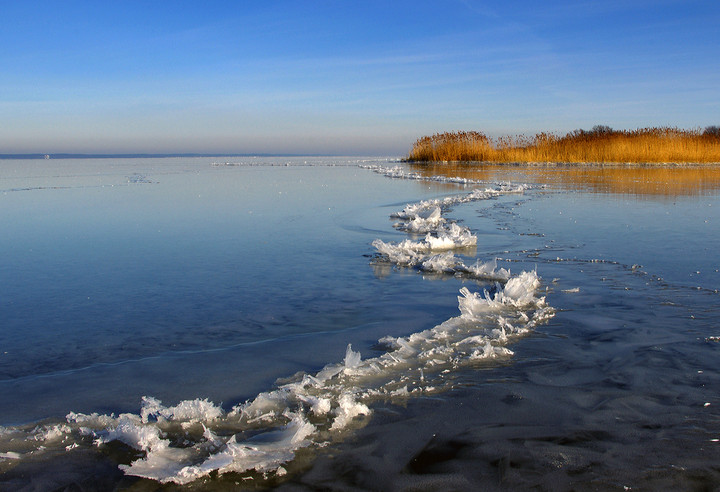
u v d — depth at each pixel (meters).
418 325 3.73
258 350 3.28
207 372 2.96
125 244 6.83
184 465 2.06
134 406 2.59
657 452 2.06
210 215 9.61
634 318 3.72
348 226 8.29
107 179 20.30
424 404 2.51
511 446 2.12
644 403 2.46
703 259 5.59
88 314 4.02
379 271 5.33
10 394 2.72
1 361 3.15
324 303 4.25
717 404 2.44
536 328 3.55
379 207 10.72
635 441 2.14
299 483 1.92
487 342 3.27
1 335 3.59
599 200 11.50
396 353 3.14
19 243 6.93
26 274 5.26
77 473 2.03
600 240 6.75
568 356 3.06
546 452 2.07
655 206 10.34
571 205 10.61
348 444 2.17
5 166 36.66
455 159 32.78
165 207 10.84
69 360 3.16
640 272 5.05
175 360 3.13
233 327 3.71
